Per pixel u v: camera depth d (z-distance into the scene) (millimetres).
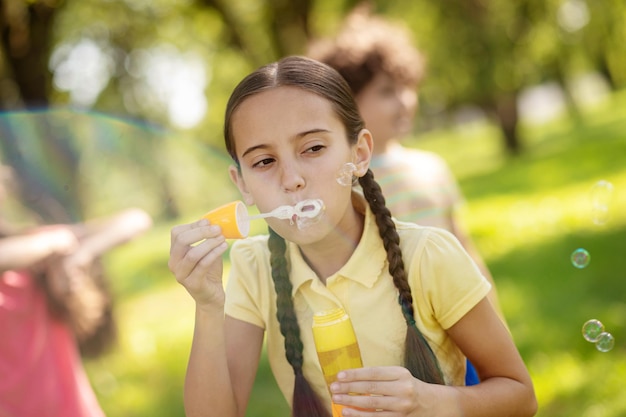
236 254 1707
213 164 5977
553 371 3611
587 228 6754
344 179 1490
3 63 7652
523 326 4328
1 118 3244
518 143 16500
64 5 8195
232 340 1646
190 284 1427
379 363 1562
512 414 1560
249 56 10625
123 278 4527
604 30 12195
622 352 3689
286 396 1707
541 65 13266
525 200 9445
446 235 1598
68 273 2357
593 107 22109
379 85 2678
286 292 1587
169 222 5449
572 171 11188
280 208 1438
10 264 2213
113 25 10078
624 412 3137
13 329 2223
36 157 3031
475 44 12828
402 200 2545
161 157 5484
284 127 1450
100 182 4398
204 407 1500
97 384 3785
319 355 1417
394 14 11297
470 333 1574
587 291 4812
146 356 4148
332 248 1580
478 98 15211
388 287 1569
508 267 5965
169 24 10547
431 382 1503
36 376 2246
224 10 10273
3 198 2434
